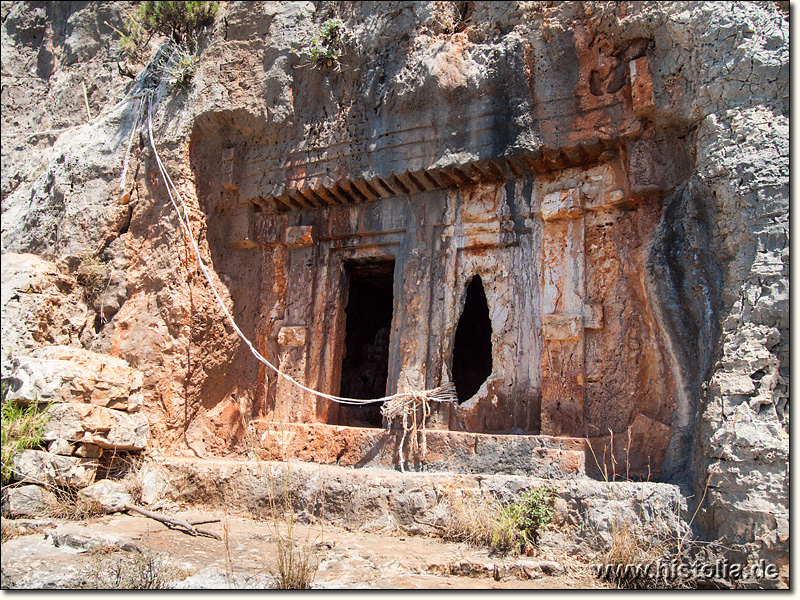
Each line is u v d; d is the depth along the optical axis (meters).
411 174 8.55
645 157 7.20
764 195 5.85
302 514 7.45
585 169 7.82
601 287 7.53
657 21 6.98
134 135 10.27
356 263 9.82
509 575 5.45
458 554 5.91
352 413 10.45
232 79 9.88
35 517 7.12
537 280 8.08
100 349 9.52
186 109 9.95
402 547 6.22
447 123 8.25
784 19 6.33
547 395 7.48
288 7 9.79
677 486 5.79
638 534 5.57
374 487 7.17
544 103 7.70
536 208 8.12
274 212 10.01
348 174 8.95
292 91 9.57
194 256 9.58
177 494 8.28
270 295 10.02
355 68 9.12
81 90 12.53
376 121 8.82
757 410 5.36
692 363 6.41
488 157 7.92
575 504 6.11
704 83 6.54
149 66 10.80
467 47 8.25
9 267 9.31
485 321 12.34
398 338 8.68
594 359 7.41
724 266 6.12
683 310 6.50
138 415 8.65
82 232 10.09
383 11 9.02
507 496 6.55
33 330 9.04
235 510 7.83
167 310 9.34
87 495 7.62
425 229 8.83
